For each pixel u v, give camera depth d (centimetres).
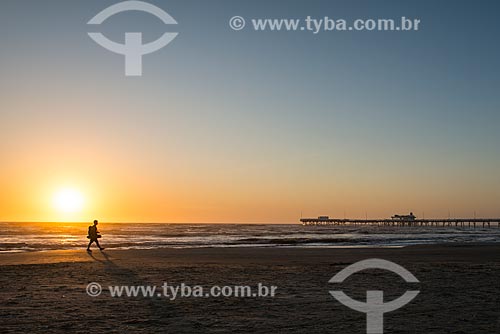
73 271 1683
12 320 902
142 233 8650
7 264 1909
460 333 811
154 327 852
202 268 1803
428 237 6912
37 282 1419
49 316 940
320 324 880
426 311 1004
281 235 7981
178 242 4762
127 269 1755
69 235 7062
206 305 1070
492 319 924
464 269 1792
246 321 905
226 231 10744
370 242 4834
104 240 5259
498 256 2478
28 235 7031
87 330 827
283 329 840
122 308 1029
